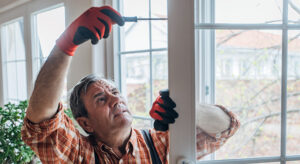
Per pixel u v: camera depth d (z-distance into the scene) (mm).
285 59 758
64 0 1485
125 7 1454
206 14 713
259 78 759
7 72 2355
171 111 698
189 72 691
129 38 1491
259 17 741
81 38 606
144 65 1604
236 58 747
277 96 767
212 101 741
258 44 748
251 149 768
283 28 750
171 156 706
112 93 915
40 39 1861
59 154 771
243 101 759
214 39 725
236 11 729
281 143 773
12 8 2047
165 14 1312
